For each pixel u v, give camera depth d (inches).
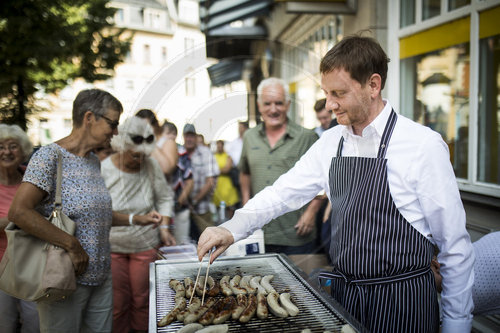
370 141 48.3
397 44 136.4
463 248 45.7
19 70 179.5
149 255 90.5
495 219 90.8
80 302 64.4
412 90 132.3
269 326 44.0
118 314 93.8
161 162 78.6
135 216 78.9
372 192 47.8
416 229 47.3
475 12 103.3
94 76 214.2
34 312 81.1
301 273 58.6
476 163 105.3
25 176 59.7
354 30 150.0
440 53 118.0
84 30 194.7
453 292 46.7
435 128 122.8
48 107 205.5
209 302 48.9
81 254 61.2
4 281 57.4
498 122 101.6
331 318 45.5
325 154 55.9
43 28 179.5
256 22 202.4
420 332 48.5
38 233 57.7
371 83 45.8
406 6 132.9
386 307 48.3
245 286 53.8
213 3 155.8
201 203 78.2
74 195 62.6
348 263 50.6
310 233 72.4
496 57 99.5
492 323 86.4
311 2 140.6
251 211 59.0
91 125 64.3
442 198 44.4
